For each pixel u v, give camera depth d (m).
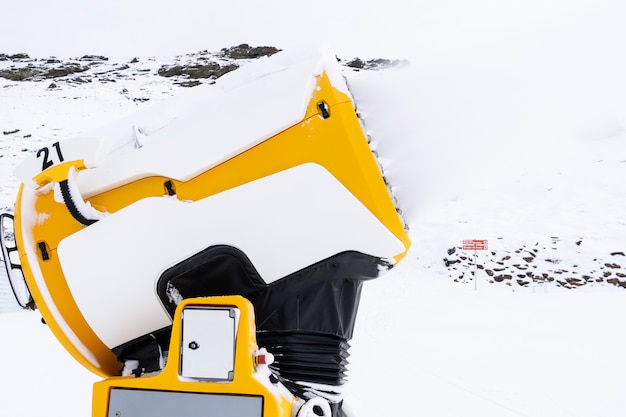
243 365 1.41
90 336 1.79
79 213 1.68
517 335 8.53
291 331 1.73
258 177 1.63
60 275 1.76
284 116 1.61
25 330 7.80
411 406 4.62
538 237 21.39
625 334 8.60
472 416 4.42
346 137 1.60
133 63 65.50
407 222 1.73
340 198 1.59
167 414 1.44
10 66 61.00
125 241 1.71
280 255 1.66
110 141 1.76
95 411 1.51
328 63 1.64
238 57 67.25
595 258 19.58
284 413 1.43
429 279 19.34
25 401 3.91
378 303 12.63
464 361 6.62
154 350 1.88
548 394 5.15
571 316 10.46
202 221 1.66
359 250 1.62
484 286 18.83
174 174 1.68
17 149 31.75
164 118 1.84
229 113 1.67
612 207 23.03
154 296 1.73
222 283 1.73
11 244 11.45
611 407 4.79
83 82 53.75
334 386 1.72
